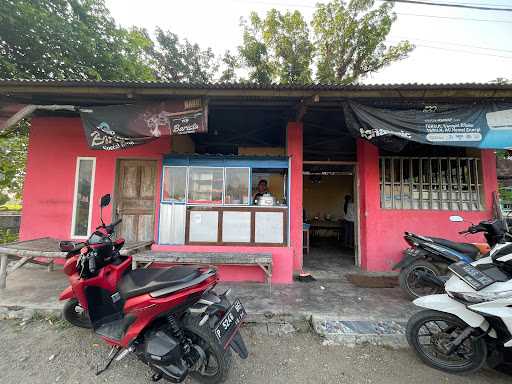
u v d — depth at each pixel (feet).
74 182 16.72
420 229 16.16
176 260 12.62
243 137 21.08
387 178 16.98
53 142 16.88
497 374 7.46
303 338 9.23
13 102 14.76
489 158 16.33
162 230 14.83
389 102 13.76
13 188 24.40
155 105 13.58
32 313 10.37
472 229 10.49
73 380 6.98
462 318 7.11
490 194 16.06
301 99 13.73
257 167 15.10
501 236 9.59
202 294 7.06
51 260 15.31
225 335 6.48
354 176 18.71
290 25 44.19
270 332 9.55
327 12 44.19
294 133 16.55
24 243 13.71
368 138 13.17
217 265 13.85
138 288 6.82
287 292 12.71
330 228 30.42
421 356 7.80
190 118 13.32
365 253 16.62
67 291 8.87
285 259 14.28
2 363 7.67
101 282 8.41
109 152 16.92
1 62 18.07
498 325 6.79
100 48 23.16
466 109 13.35
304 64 44.04
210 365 7.45
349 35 42.60
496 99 13.35
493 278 7.07
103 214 16.60
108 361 7.76
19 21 18.21
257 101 14.39
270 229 14.67
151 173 17.15
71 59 21.22
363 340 8.90
